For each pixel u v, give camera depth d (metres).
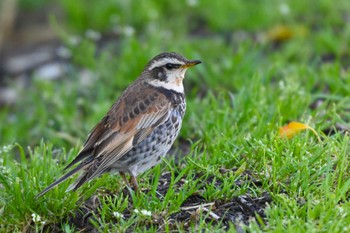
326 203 9.46
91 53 17.62
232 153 11.18
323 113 12.87
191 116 13.30
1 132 15.70
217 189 10.36
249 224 9.48
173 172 10.58
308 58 17.00
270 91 13.78
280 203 9.86
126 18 20.27
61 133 14.75
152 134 10.58
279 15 19.14
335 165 10.70
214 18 19.55
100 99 15.91
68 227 10.05
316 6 19.27
